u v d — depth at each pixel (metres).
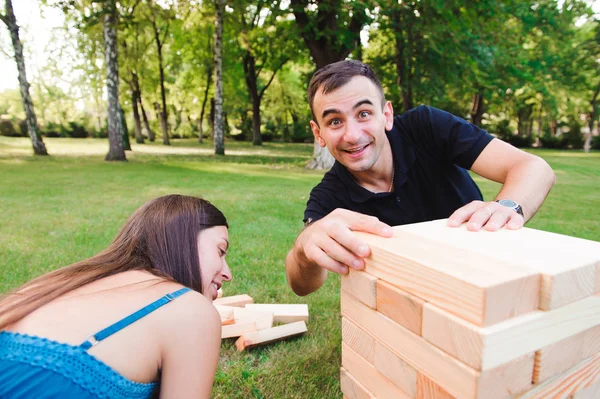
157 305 1.21
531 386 0.83
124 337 1.14
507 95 27.16
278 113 41.66
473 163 1.87
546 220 6.59
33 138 17.70
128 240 1.47
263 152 23.28
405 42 14.12
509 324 0.76
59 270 1.39
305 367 2.47
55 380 1.03
